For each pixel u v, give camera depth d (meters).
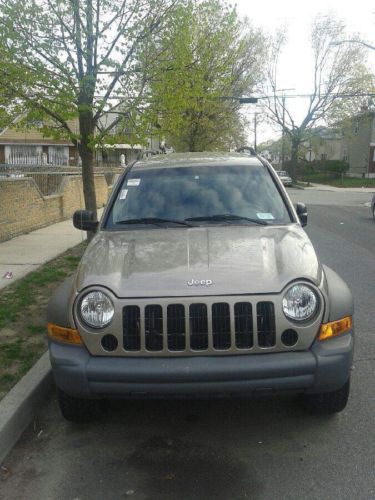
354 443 3.68
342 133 56.25
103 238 4.42
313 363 3.34
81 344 3.48
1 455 3.57
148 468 3.46
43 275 8.37
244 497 3.13
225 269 3.53
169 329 3.36
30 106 9.27
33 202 13.77
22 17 8.73
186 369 3.29
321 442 3.70
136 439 3.82
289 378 3.34
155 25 9.61
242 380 3.31
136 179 5.16
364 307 6.91
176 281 3.44
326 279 3.76
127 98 9.89
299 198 31.50
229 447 3.68
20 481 3.35
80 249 10.87
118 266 3.70
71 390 3.46
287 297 3.38
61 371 3.45
